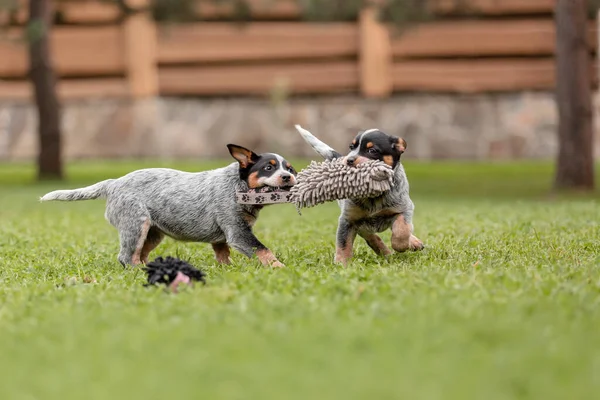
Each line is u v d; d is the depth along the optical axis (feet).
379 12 94.27
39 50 100.17
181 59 116.06
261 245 37.35
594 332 23.50
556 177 83.61
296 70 115.85
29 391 19.80
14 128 118.62
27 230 55.47
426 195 85.92
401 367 20.68
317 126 116.88
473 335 23.17
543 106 113.70
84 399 18.98
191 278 31.68
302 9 108.99
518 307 26.17
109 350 22.62
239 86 116.26
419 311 25.81
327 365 20.90
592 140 82.79
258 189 36.58
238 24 102.73
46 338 24.31
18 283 34.63
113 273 36.55
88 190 39.22
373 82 114.83
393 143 35.40
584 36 81.71
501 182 95.61
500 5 111.86
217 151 118.21
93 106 117.70
